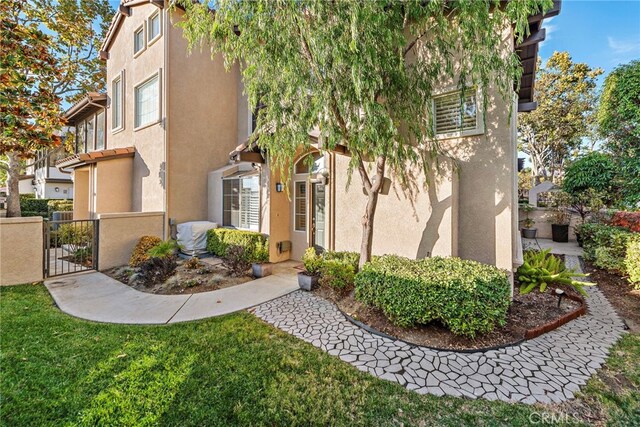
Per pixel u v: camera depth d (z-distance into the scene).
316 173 9.89
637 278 7.23
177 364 4.11
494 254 6.53
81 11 16.52
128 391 3.53
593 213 13.80
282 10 5.07
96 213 12.43
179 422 3.08
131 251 10.24
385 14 5.06
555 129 26.42
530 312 5.86
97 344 4.66
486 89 5.65
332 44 4.93
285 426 3.07
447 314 4.69
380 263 5.94
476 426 3.07
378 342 4.80
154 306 6.41
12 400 3.36
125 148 13.10
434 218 6.80
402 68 5.62
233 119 13.89
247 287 7.73
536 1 4.74
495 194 6.54
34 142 8.30
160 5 11.26
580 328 5.36
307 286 7.42
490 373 3.97
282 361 4.23
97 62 18.23
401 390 3.62
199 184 12.48
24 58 7.96
